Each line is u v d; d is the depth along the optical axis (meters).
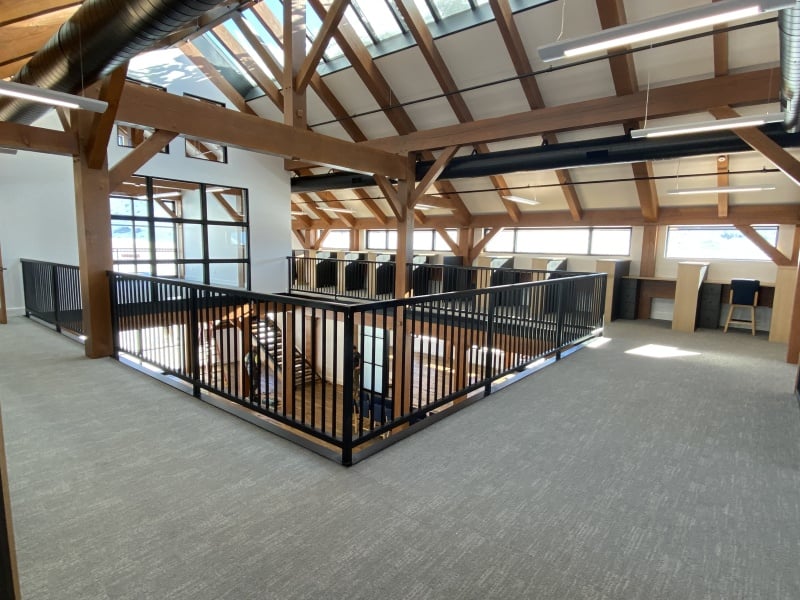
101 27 2.75
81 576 1.55
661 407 3.36
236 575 1.57
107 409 3.08
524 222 10.11
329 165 6.37
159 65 7.86
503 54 6.18
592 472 2.36
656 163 7.51
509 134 6.41
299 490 2.12
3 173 6.57
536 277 8.52
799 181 4.67
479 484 2.21
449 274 9.30
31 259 6.84
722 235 7.97
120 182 4.45
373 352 2.60
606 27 5.00
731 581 1.60
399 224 7.72
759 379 4.18
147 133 7.50
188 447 2.54
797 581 1.60
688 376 4.23
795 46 2.57
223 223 8.70
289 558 1.66
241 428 2.80
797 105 3.44
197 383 3.33
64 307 5.52
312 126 9.05
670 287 7.98
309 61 5.77
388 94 7.46
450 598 1.49
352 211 13.36
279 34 7.14
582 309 5.60
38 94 2.97
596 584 1.57
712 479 2.31
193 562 1.63
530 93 6.34
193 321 3.35
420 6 6.25
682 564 1.68
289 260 9.84
